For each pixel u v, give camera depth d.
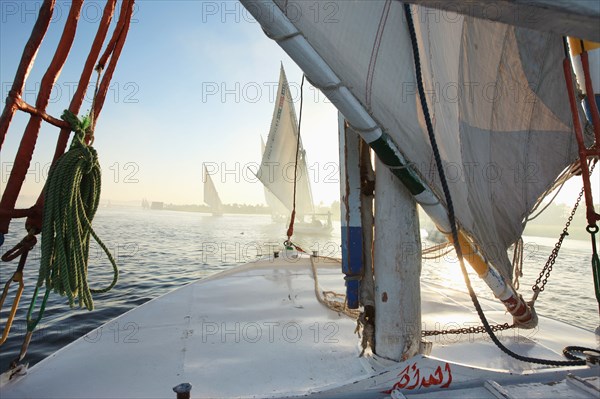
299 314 4.10
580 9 1.18
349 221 2.53
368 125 1.90
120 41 2.45
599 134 1.99
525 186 2.73
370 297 2.51
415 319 2.31
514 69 2.59
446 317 4.11
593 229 2.04
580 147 2.04
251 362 2.84
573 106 2.07
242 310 4.25
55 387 2.47
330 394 2.14
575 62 2.71
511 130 2.67
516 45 2.53
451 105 2.18
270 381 2.53
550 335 3.49
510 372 2.20
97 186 2.20
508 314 4.24
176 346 3.17
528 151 2.73
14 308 2.06
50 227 1.98
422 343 2.38
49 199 1.98
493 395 2.05
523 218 2.81
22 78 1.82
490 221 2.47
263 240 32.81
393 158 1.99
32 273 12.45
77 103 2.15
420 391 2.13
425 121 1.99
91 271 14.50
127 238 30.86
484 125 2.53
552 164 2.78
